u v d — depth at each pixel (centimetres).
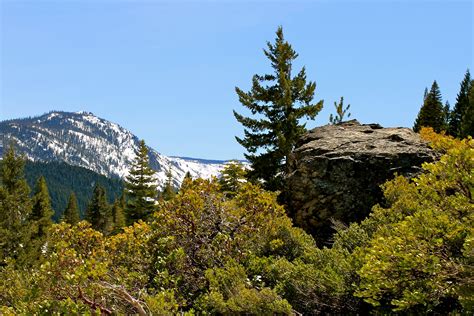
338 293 780
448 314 636
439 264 544
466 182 564
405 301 562
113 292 685
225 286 823
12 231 3488
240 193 1116
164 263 899
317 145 1689
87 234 1180
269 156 2492
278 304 737
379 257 575
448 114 5072
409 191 1123
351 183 1457
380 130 1873
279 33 2730
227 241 1009
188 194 1077
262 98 2619
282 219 1137
